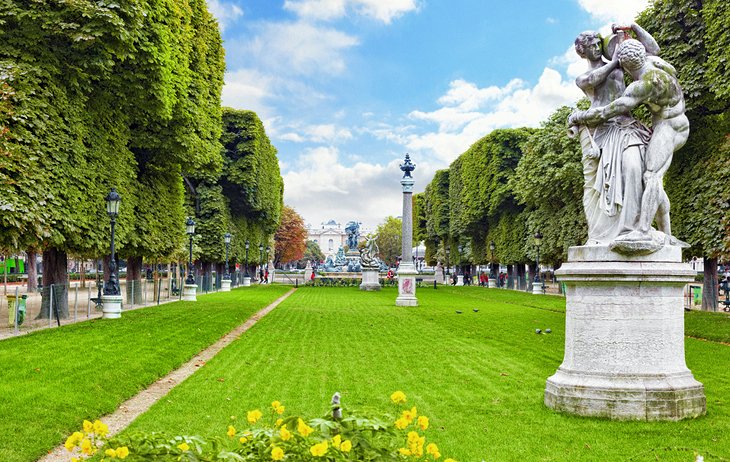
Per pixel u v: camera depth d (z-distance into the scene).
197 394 9.48
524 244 48.06
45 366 10.74
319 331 18.28
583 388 7.92
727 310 27.78
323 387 10.02
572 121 8.58
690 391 7.75
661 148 8.04
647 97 7.93
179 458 3.77
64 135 16.61
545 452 6.50
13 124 15.12
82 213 17.86
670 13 20.59
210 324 18.89
